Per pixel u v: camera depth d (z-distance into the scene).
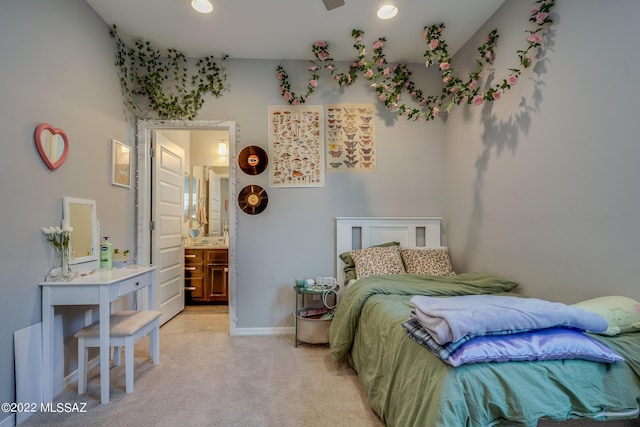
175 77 3.05
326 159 3.16
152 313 2.33
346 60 3.16
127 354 1.97
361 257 2.83
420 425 1.15
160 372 2.25
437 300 1.44
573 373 1.15
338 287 2.82
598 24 1.62
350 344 2.23
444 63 2.66
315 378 2.16
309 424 1.66
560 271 1.86
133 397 1.92
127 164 2.85
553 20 1.90
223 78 3.10
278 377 2.17
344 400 1.89
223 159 4.75
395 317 1.69
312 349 2.68
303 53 3.03
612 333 1.31
